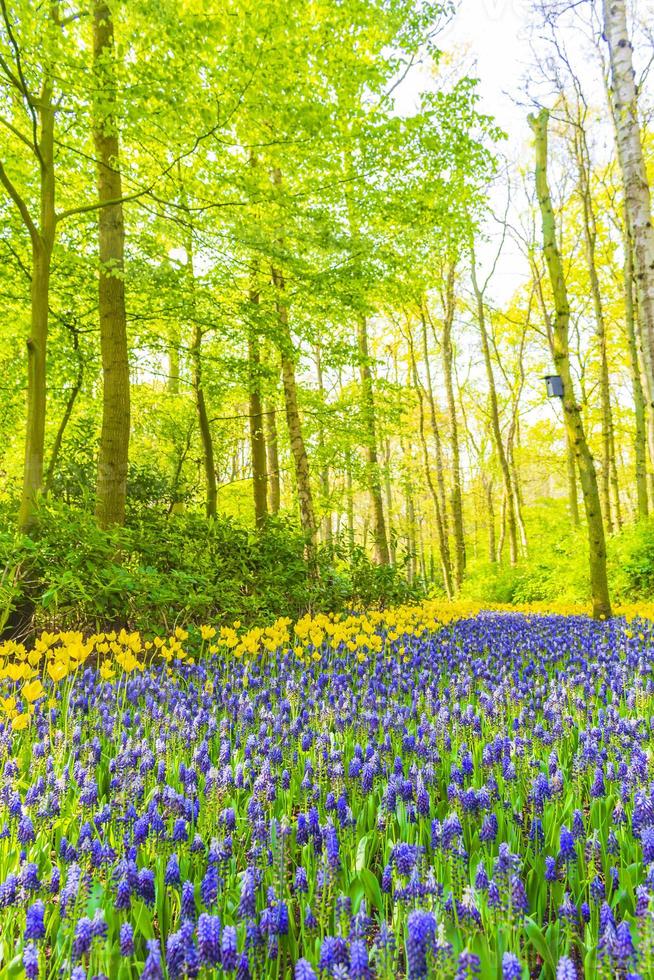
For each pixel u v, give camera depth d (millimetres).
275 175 11078
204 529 9195
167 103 6918
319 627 6207
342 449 15047
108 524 8180
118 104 6941
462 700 4820
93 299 10516
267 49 6980
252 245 8391
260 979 1968
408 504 29219
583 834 2545
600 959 1852
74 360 11070
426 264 10562
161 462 16469
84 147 9414
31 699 3699
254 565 9234
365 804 3053
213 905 2197
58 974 1944
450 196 9555
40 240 7621
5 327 10906
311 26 7980
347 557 11500
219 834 2621
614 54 6199
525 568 21250
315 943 2074
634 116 6141
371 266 9203
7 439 13531
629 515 27734
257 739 3664
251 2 6922
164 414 14617
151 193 8422
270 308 10648
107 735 3906
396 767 3262
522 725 3988
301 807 3232
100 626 6887
